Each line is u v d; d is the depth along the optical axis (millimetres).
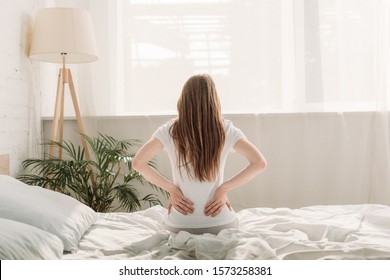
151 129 3725
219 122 1874
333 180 3719
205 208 1892
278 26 3703
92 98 3674
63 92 3365
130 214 2363
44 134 3668
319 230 1851
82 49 3141
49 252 1508
